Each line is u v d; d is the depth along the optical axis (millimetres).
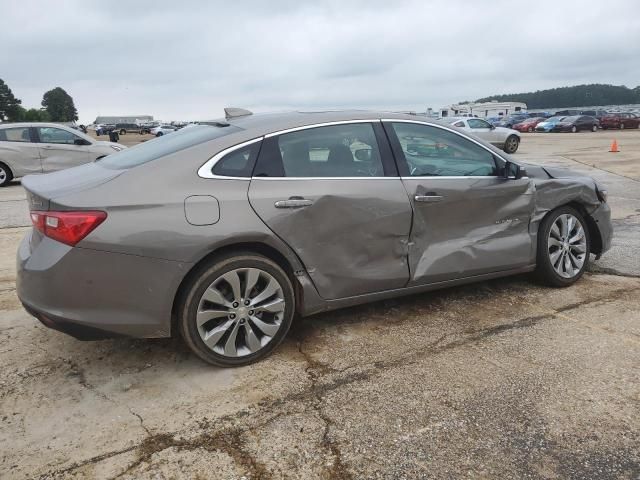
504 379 3000
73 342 3559
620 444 2438
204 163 3051
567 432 2525
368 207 3422
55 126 12422
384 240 3521
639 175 12133
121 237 2777
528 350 3350
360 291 3520
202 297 2996
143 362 3279
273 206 3115
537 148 22281
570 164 14938
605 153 18781
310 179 3287
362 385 2969
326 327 3750
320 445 2461
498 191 3980
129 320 2871
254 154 3188
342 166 3434
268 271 3148
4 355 3375
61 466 2334
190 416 2703
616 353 3287
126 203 2822
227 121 3562
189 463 2350
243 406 2789
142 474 2281
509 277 4766
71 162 12492
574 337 3523
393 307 4102
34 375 3129
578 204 4516
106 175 3021
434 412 2697
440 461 2340
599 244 4750
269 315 3262
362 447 2441
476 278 4023
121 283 2816
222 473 2285
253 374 3115
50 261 2752
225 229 2969
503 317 3877
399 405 2764
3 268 5312
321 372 3125
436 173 3787
